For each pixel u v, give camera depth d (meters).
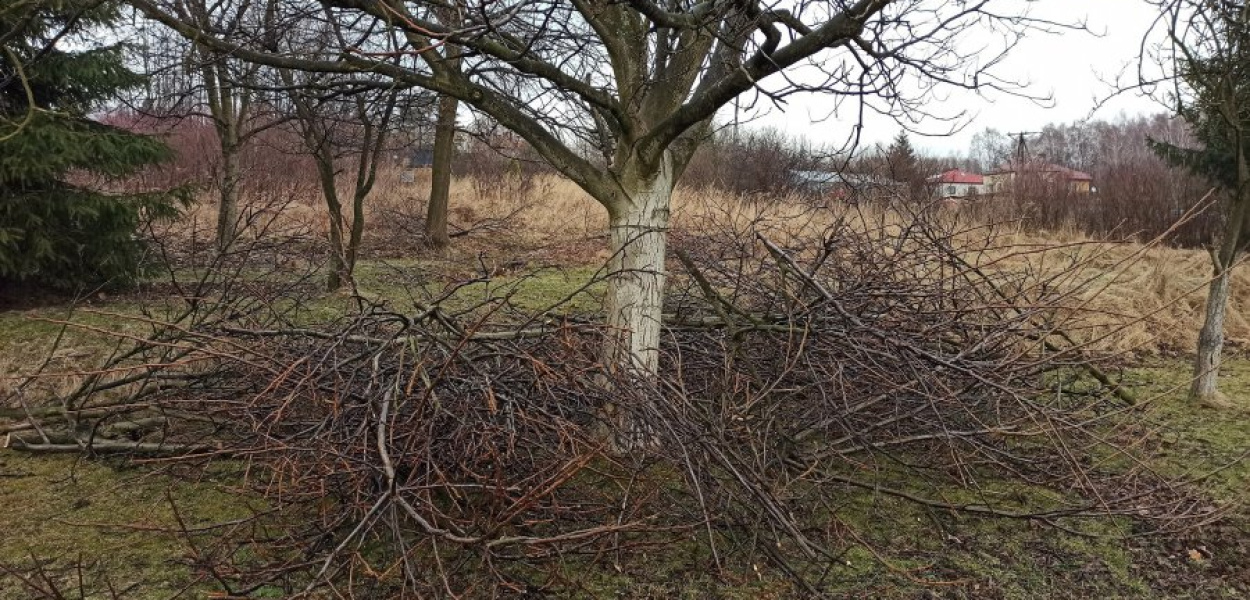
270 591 2.70
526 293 8.01
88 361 5.23
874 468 3.60
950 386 3.73
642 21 3.66
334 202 7.15
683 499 3.26
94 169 6.99
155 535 3.11
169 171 13.69
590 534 2.50
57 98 7.11
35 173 6.44
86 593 2.70
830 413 3.58
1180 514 3.31
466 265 10.17
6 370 5.01
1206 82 4.37
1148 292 7.94
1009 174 16.81
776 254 3.70
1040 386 4.33
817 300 3.87
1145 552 3.14
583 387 3.26
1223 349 6.79
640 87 3.52
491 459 2.92
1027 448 4.14
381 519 2.71
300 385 3.01
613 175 3.65
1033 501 3.59
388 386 2.92
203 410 3.86
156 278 7.77
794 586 2.82
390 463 2.54
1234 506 3.52
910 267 4.65
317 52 3.52
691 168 16.55
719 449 3.07
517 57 3.14
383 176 17.03
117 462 3.86
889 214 6.26
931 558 3.07
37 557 2.94
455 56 3.34
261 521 3.17
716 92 3.16
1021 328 4.35
